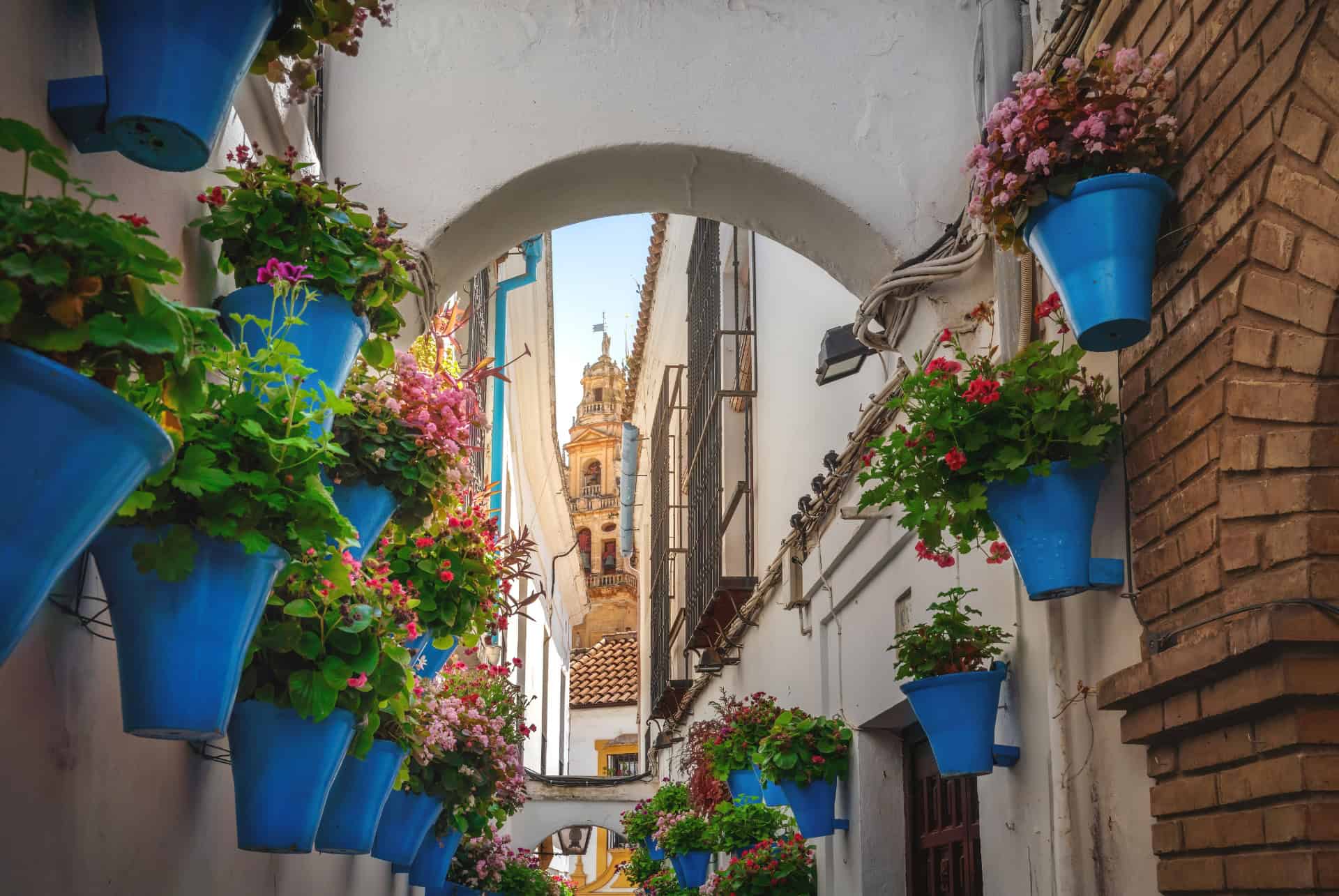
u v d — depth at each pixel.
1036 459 3.25
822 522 7.22
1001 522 3.31
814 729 6.53
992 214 3.21
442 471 3.69
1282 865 2.51
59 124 2.36
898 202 4.67
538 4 4.79
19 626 1.61
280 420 2.36
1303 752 2.48
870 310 4.61
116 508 1.74
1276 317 2.67
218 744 3.26
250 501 2.25
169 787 2.97
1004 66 4.24
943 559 3.76
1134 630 3.16
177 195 3.04
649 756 17.31
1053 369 3.23
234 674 2.30
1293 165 2.63
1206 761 2.80
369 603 2.93
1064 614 3.58
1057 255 3.04
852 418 6.95
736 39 4.79
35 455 1.58
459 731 5.24
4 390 1.56
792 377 8.63
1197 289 2.92
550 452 16.78
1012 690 4.00
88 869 2.51
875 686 6.02
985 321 4.37
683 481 14.69
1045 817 3.67
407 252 4.50
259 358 2.47
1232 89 2.83
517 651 13.71
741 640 10.41
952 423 3.27
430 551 4.30
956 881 5.40
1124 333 3.01
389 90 4.66
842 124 4.72
